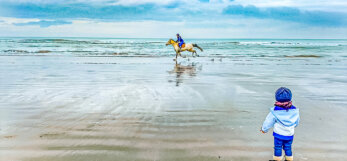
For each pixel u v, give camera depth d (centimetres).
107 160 321
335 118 497
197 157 333
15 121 466
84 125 450
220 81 935
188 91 752
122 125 452
